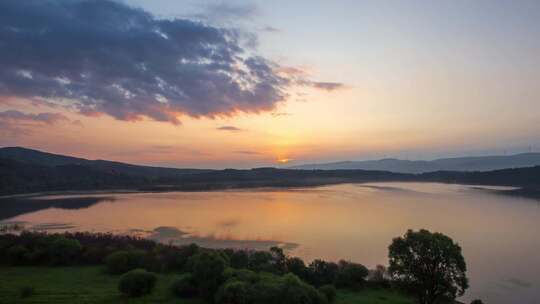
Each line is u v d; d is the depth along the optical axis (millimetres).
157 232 100750
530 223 119250
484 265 73125
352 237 96812
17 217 126125
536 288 60375
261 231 103188
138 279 45469
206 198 196625
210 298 43781
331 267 56562
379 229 108062
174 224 113250
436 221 122438
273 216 131000
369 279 56000
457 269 43969
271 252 62594
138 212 139875
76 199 187750
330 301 46625
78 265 61250
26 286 46688
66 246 62094
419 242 44312
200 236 95938
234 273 45625
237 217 127938
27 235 68062
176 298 45156
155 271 57156
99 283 51094
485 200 184125
